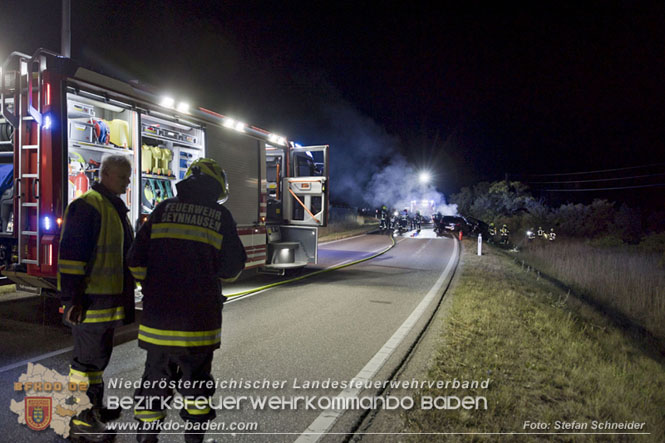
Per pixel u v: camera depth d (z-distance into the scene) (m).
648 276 13.70
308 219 10.12
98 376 3.01
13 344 4.84
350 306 7.29
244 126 8.55
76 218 2.80
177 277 2.48
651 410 4.46
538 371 4.73
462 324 6.26
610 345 7.30
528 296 9.52
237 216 8.48
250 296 7.96
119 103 5.73
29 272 5.03
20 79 4.95
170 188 7.42
